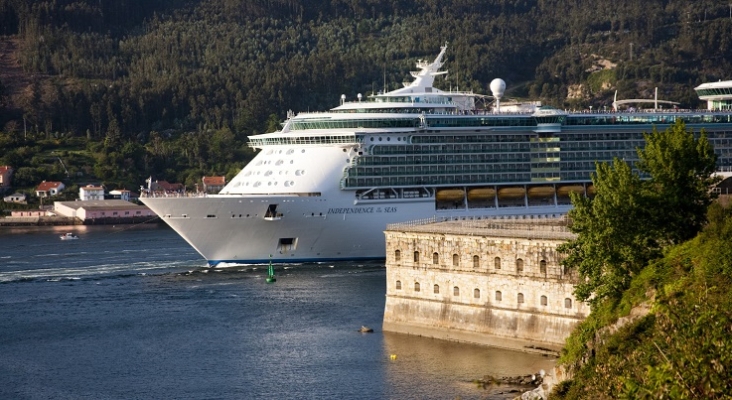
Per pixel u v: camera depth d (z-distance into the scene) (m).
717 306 167.25
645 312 192.38
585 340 198.12
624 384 155.50
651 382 145.38
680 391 141.12
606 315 198.62
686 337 148.88
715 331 144.88
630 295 198.25
